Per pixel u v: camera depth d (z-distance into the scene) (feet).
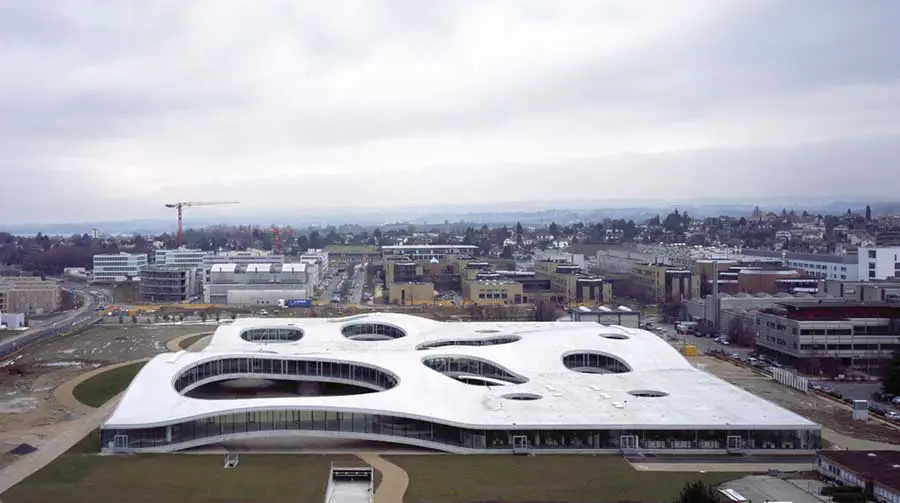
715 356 632.79
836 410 444.96
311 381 474.49
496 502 282.97
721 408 374.22
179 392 419.95
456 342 533.55
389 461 334.44
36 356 629.10
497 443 348.38
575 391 403.95
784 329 608.60
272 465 327.47
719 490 294.05
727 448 349.41
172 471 316.40
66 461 331.98
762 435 350.43
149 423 344.49
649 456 341.82
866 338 588.91
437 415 355.97
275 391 485.15
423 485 301.43
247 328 575.38
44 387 502.79
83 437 377.91
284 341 565.94
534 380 428.56
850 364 588.09
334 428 359.25
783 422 352.69
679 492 294.46
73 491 290.76
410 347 508.12
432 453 349.20
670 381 429.38
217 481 303.68
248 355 469.16
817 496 288.10
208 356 459.73
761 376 551.59
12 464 329.11
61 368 573.33
